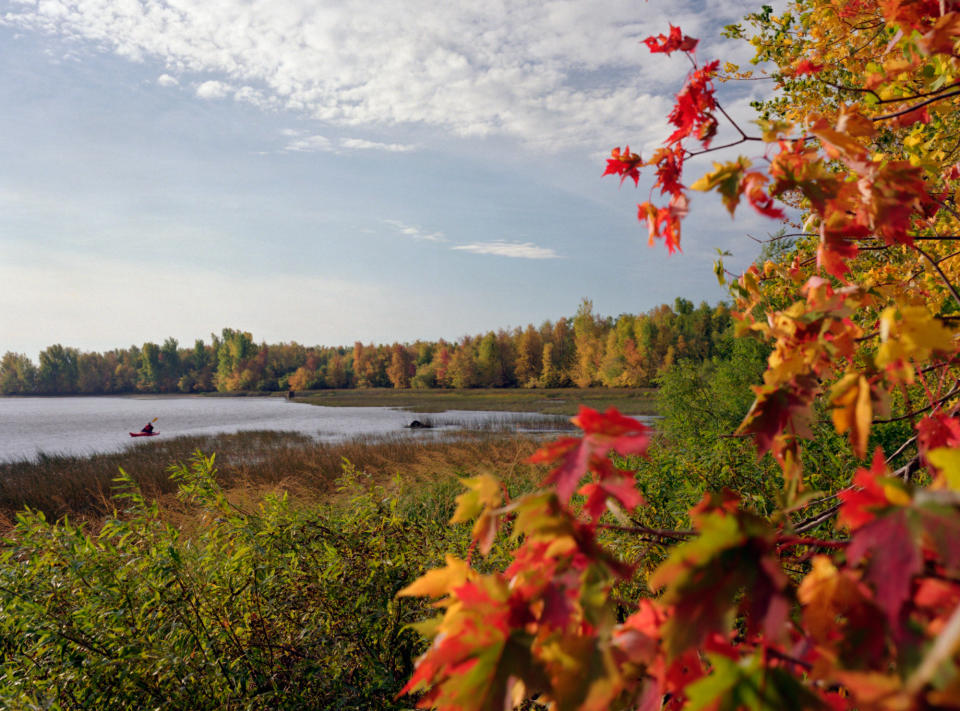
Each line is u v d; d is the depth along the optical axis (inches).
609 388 2645.2
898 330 30.7
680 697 28.7
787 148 41.3
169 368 4532.5
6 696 104.5
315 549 143.5
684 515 123.6
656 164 49.2
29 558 127.1
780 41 141.9
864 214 42.8
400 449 604.1
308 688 123.6
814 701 19.7
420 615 132.9
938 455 18.8
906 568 18.5
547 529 28.3
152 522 138.6
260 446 826.2
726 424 268.7
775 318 42.2
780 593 20.3
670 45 49.2
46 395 4498.0
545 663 24.6
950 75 51.9
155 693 108.8
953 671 14.8
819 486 128.8
